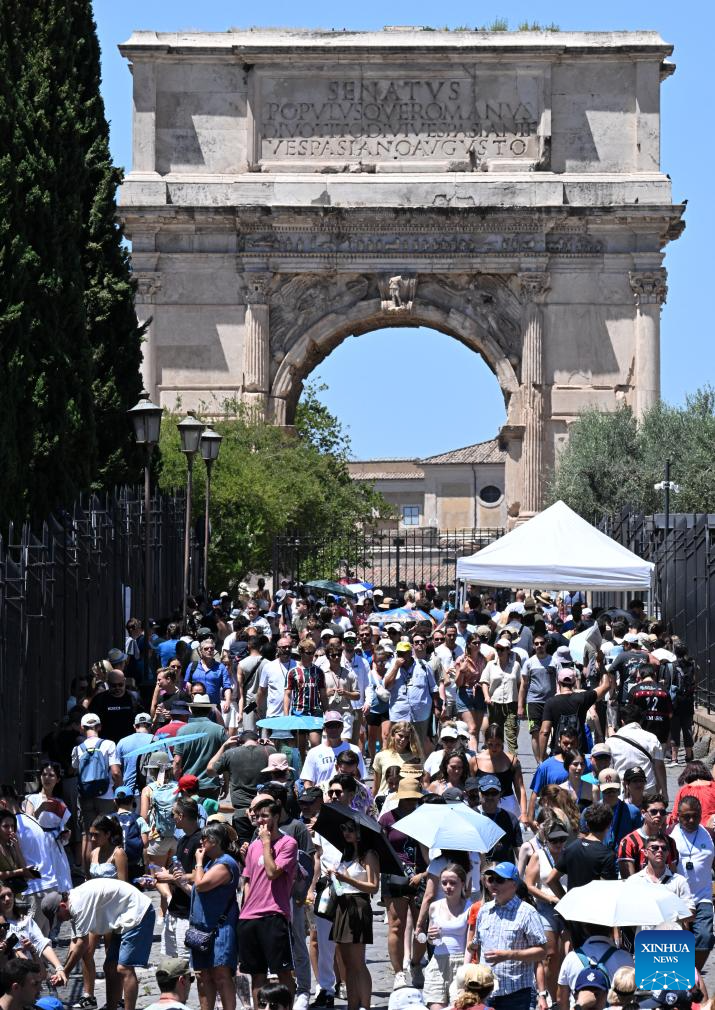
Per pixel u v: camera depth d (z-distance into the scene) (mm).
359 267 81875
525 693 38219
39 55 46094
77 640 38750
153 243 82062
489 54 81625
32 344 41375
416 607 51000
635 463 77125
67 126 43688
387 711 37969
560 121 82250
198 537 68250
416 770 25344
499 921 19594
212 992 21359
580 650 42375
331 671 37094
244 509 70312
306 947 22125
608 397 82000
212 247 82312
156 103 82438
